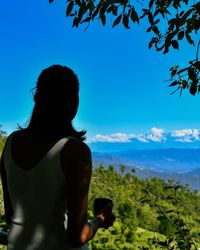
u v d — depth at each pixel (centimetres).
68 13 375
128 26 369
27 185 189
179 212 345
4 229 736
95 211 215
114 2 364
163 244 336
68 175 185
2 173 209
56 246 186
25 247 188
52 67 201
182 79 359
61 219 187
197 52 344
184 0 353
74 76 202
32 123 198
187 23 356
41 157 188
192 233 339
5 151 205
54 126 194
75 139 189
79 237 183
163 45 368
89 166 188
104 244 805
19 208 193
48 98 196
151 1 369
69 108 198
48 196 186
